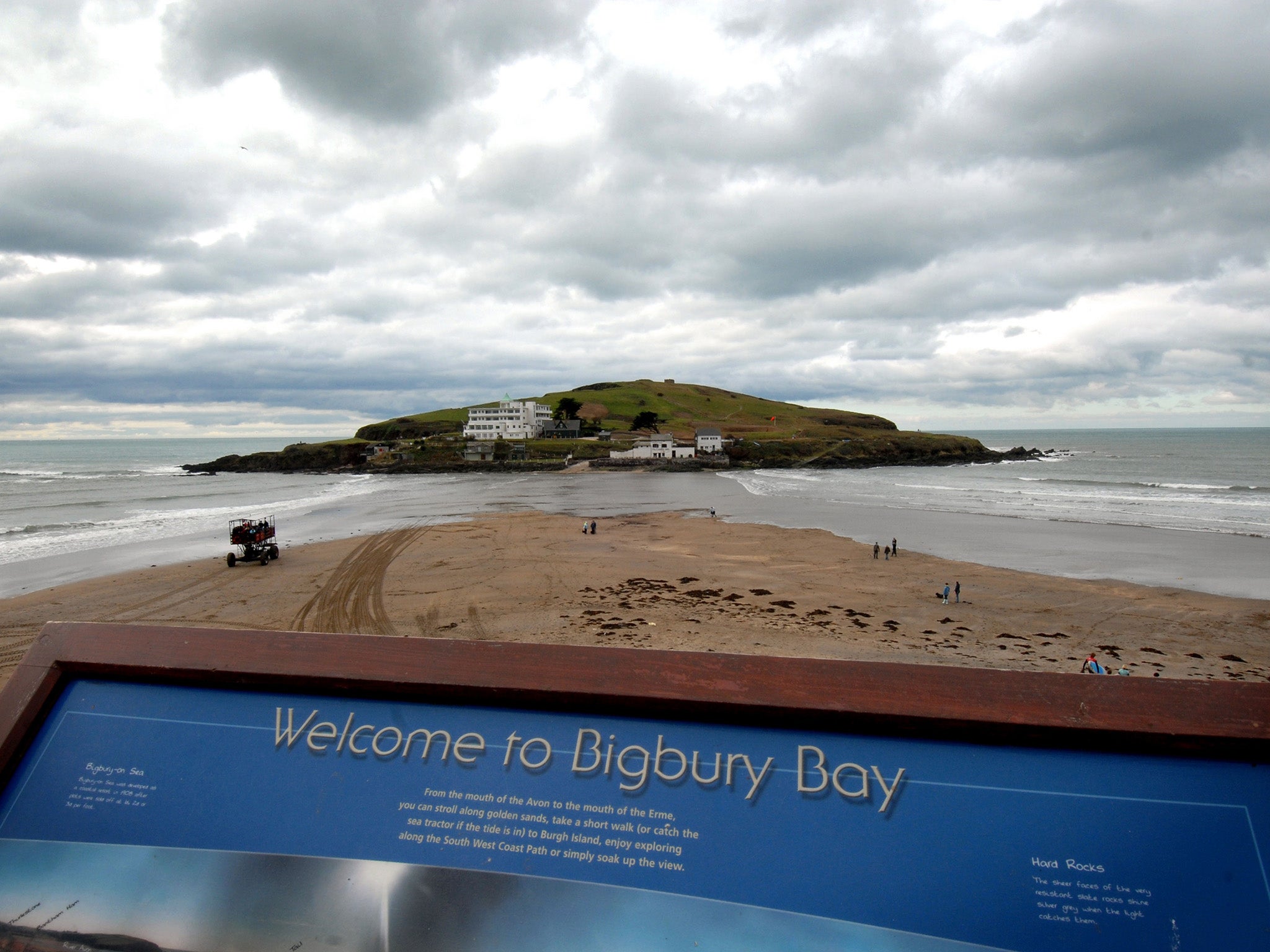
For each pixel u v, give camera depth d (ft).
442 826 7.68
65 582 118.32
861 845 7.18
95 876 7.74
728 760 7.70
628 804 7.60
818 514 212.02
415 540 163.73
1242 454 574.56
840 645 86.53
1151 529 176.04
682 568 132.98
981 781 7.32
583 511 225.35
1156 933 6.56
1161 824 6.95
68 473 430.61
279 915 7.33
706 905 7.02
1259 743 6.96
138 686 8.90
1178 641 90.22
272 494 288.51
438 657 8.43
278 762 8.23
